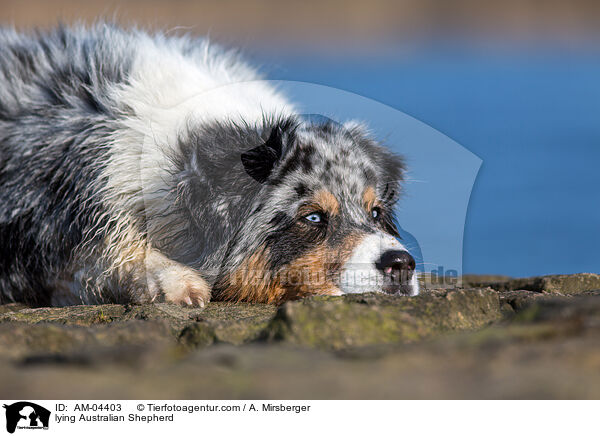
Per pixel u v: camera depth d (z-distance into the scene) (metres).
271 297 8.78
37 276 10.27
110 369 4.59
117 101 10.17
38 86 11.10
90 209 9.54
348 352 4.95
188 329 6.00
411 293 8.16
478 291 6.23
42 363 4.75
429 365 4.52
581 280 9.20
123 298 9.30
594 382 4.05
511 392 4.09
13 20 13.44
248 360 4.65
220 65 11.70
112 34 11.69
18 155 10.59
